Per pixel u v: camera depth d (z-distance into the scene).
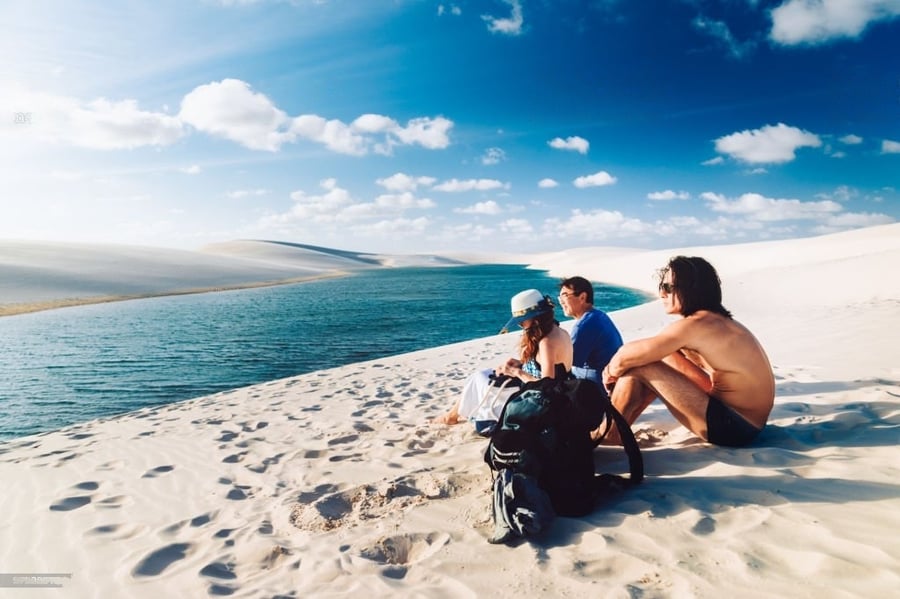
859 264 21.55
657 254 65.38
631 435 2.98
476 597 2.09
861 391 4.49
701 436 3.35
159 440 5.59
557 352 3.69
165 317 24.20
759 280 22.41
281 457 4.54
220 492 3.78
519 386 3.90
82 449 5.53
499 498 2.60
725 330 3.13
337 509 3.24
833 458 2.95
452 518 2.87
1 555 3.02
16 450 5.92
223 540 2.94
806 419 3.80
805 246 46.69
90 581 2.62
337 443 4.88
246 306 29.61
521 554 2.38
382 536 2.73
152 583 2.53
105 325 21.36
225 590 2.38
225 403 7.73
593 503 2.75
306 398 7.48
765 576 1.95
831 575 1.89
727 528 2.35
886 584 1.79
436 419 5.20
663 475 3.09
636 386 3.43
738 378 3.16
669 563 2.13
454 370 9.02
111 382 11.60
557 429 2.74
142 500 3.77
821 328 8.89
